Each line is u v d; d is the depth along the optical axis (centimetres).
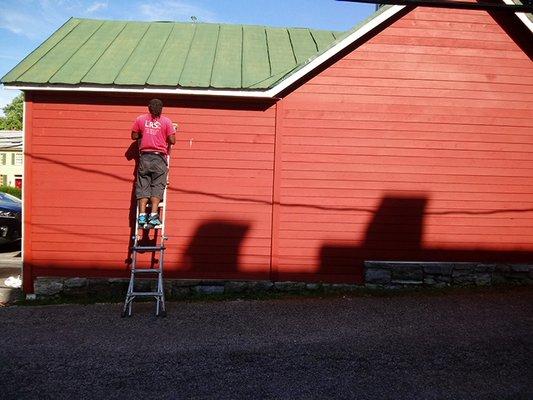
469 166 722
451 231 724
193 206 706
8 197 1254
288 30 890
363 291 709
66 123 694
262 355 478
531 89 722
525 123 724
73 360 465
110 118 696
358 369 444
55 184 696
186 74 689
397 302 659
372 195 717
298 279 715
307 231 714
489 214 726
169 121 646
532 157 727
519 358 467
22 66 685
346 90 711
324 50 672
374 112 713
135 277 702
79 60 712
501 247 729
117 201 701
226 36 837
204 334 539
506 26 716
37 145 693
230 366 451
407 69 714
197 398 389
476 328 552
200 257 708
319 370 442
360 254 719
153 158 634
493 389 404
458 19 714
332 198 714
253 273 712
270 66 731
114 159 698
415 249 723
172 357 473
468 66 717
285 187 711
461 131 720
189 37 818
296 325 569
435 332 540
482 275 724
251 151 708
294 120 709
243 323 579
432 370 441
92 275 703
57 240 700
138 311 632
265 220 712
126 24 851
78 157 696
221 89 665
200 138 704
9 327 565
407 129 716
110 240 703
